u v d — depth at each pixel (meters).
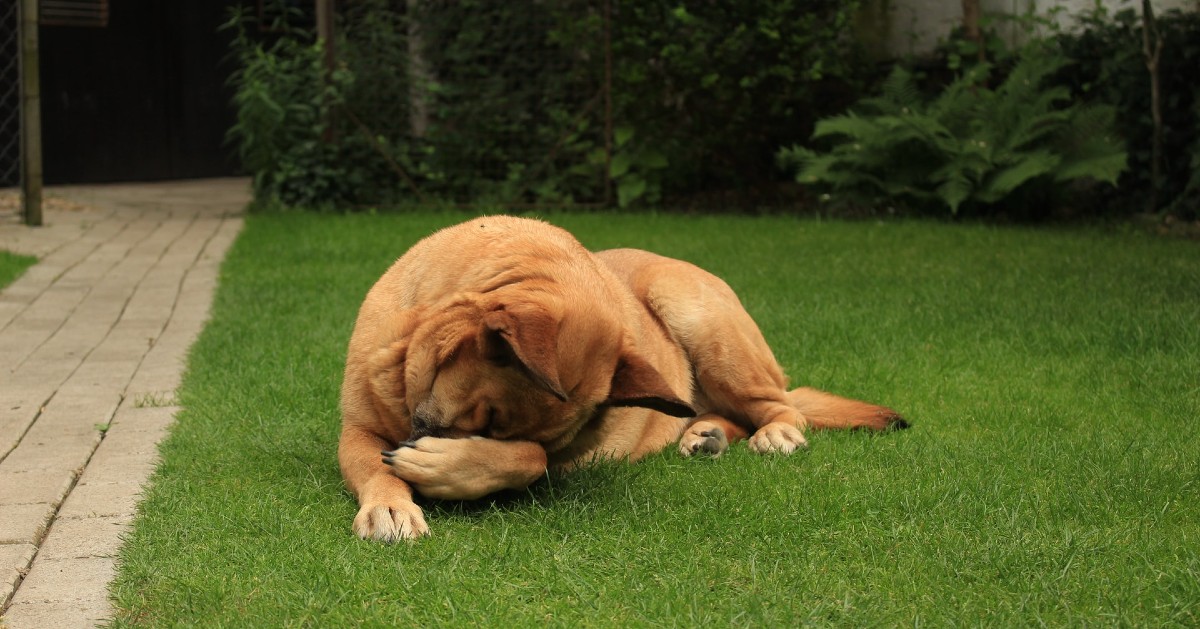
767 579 3.02
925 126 11.15
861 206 11.94
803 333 6.16
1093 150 11.02
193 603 2.84
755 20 12.41
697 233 10.35
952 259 8.80
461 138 12.57
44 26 14.02
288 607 2.81
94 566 3.13
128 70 14.75
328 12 12.27
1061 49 12.12
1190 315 6.46
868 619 2.78
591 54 12.49
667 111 12.88
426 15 12.52
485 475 3.29
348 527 3.36
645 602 2.87
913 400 5.00
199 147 15.52
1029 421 4.61
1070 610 2.86
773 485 3.77
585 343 3.24
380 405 3.50
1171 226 10.83
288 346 5.82
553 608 2.85
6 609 2.85
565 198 12.55
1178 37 11.22
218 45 15.48
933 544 3.26
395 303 3.60
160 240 10.29
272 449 4.13
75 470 4.01
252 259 8.84
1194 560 3.11
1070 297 7.11
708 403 4.58
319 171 12.11
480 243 3.54
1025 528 3.39
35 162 10.90
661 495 3.65
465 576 3.00
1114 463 4.01
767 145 13.50
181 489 3.67
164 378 5.43
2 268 8.43
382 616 2.80
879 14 13.47
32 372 5.56
